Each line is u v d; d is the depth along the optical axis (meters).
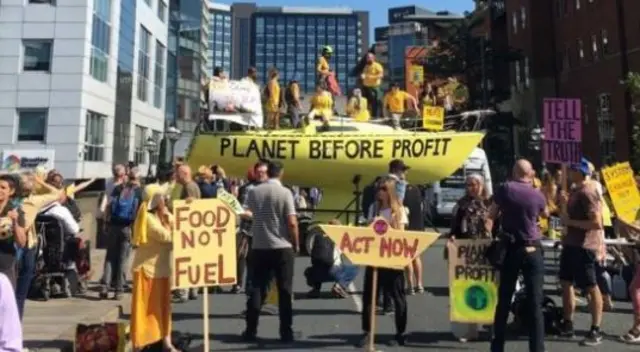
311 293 10.48
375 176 15.78
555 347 7.25
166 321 6.59
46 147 31.77
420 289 10.66
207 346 6.43
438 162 15.73
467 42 46.75
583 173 7.53
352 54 178.12
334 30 178.38
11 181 6.00
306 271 10.47
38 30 32.34
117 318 8.89
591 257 7.43
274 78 16.98
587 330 8.05
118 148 38.62
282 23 178.00
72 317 8.29
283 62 176.50
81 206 16.14
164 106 52.19
